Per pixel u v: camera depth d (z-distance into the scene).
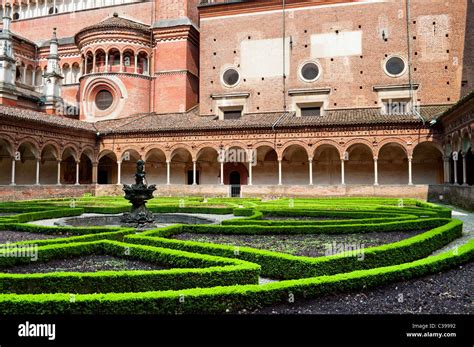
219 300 6.41
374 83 38.91
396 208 20.47
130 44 44.62
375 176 32.88
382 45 38.94
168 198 30.08
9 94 40.50
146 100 45.12
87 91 44.44
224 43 43.25
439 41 37.66
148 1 48.41
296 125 34.44
